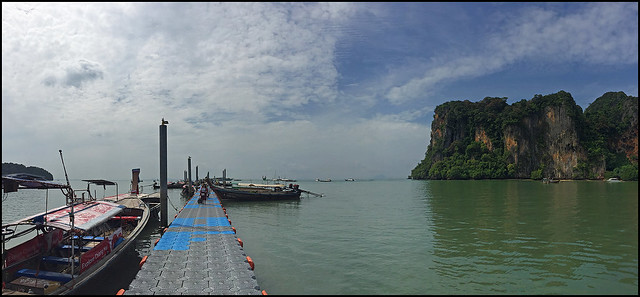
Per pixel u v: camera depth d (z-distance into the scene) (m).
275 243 18.38
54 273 10.46
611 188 71.00
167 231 17.97
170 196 61.62
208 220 21.62
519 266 13.98
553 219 26.94
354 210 34.62
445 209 34.59
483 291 11.36
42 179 10.80
